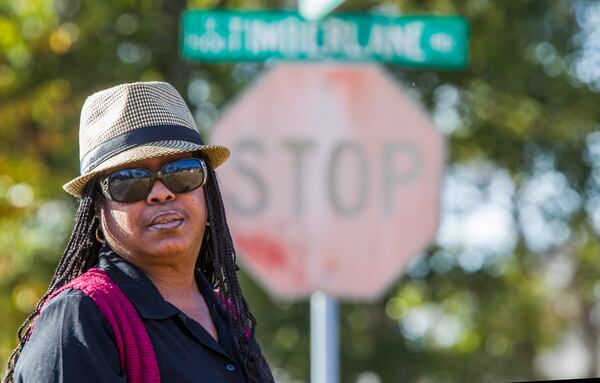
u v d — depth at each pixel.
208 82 19.08
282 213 9.01
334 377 9.05
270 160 9.05
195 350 4.37
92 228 4.57
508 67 20.05
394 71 20.27
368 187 9.10
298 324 22.00
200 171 4.50
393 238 9.15
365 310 23.02
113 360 4.11
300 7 9.29
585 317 32.50
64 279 4.57
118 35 17.38
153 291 4.37
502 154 21.48
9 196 12.51
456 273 22.61
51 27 14.02
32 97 14.20
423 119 9.19
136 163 4.43
